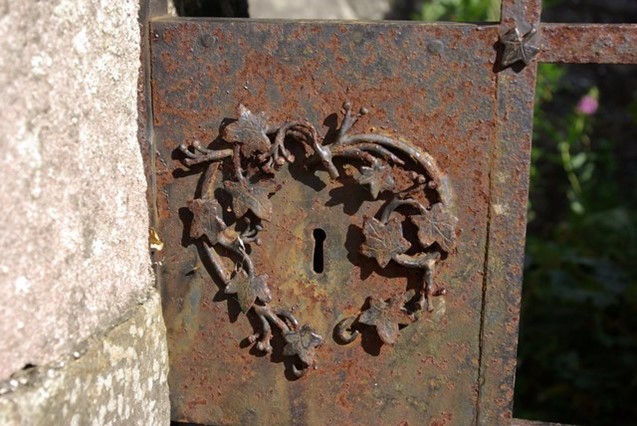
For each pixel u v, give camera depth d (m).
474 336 0.80
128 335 0.76
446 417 0.81
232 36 0.78
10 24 0.65
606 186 2.10
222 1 0.97
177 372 0.83
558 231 1.85
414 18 1.84
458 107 0.77
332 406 0.82
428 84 0.77
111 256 0.75
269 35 0.78
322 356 0.81
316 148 0.78
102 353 0.73
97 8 0.73
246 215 0.80
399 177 0.78
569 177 1.99
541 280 1.55
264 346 0.81
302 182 0.79
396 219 0.79
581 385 1.38
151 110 0.80
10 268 0.66
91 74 0.72
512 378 0.80
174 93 0.80
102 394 0.73
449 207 0.78
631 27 0.75
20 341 0.67
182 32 0.79
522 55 0.76
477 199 0.78
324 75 0.78
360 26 0.77
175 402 0.84
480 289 0.79
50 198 0.69
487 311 0.79
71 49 0.70
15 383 0.66
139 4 0.78
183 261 0.82
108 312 0.75
